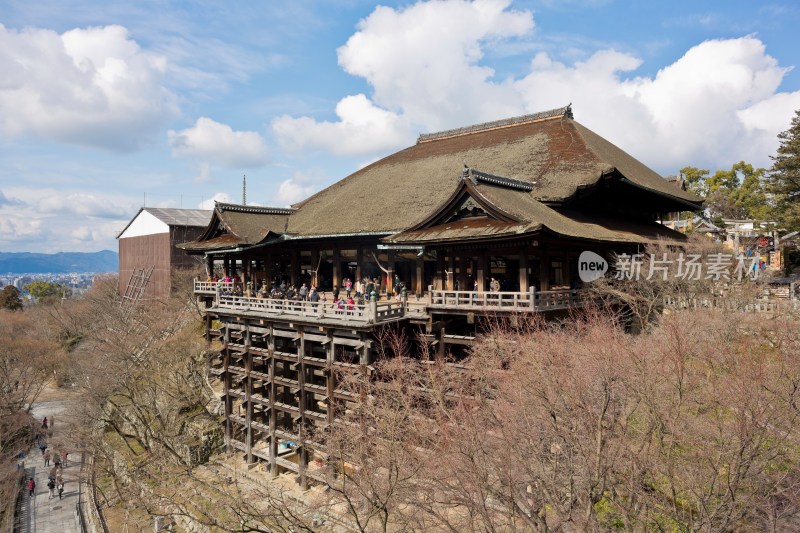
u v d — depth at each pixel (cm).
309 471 2512
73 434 4081
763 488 1386
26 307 9869
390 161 5009
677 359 1655
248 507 2347
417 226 2734
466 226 2544
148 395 4203
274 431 3061
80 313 6656
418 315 2655
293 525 2167
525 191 3069
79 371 4912
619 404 1705
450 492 1780
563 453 1573
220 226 4078
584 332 2247
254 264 4366
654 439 1619
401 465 1833
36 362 5322
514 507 1510
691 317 2272
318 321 2709
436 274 2800
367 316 2516
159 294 5944
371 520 2189
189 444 3494
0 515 3544
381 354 2522
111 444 4147
